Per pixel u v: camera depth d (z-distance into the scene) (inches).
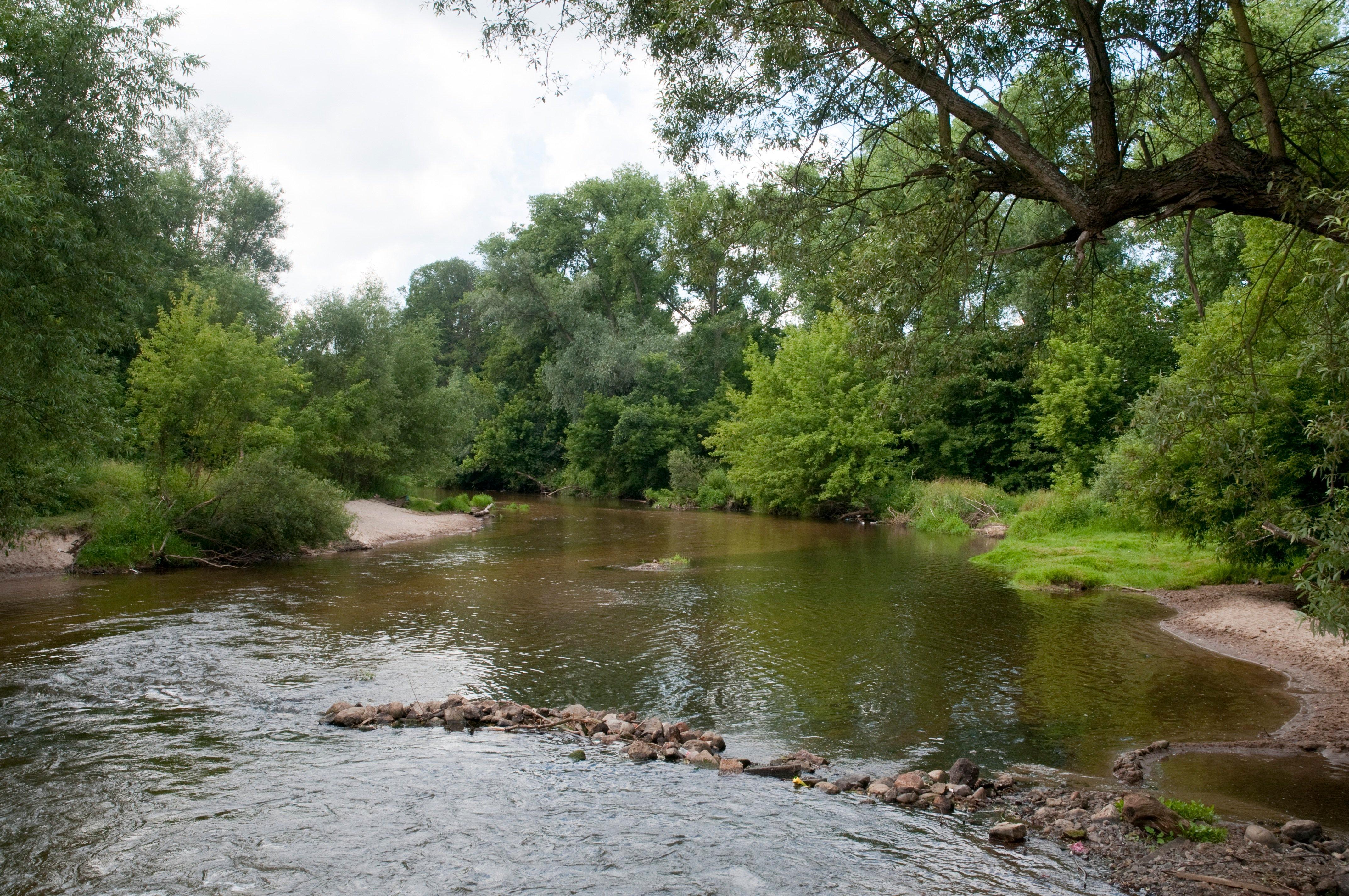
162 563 704.4
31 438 420.5
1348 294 249.3
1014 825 210.4
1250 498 438.3
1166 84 390.0
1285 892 176.9
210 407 767.1
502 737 298.0
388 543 938.1
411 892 181.9
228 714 319.6
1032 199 338.0
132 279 481.4
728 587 631.8
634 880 187.6
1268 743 290.7
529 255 2076.8
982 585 643.5
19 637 438.3
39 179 402.9
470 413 1531.7
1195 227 621.0
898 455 1454.2
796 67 363.6
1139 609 549.0
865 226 416.5
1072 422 1145.4
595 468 2027.6
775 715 325.7
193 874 190.9
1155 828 209.6
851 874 190.5
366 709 321.1
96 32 456.1
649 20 368.8
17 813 226.1
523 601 564.7
